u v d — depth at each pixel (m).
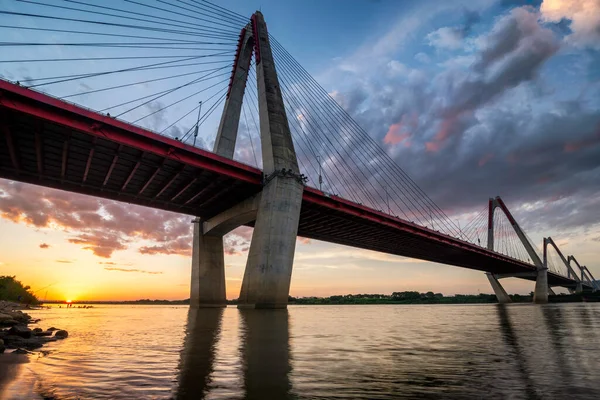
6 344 10.32
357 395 4.80
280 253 35.62
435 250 79.00
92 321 23.34
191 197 45.34
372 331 14.62
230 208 46.09
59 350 9.23
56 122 27.72
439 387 5.21
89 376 6.01
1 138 30.41
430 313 38.09
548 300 108.38
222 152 51.09
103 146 32.16
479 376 5.93
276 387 5.24
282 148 40.16
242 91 55.19
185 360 7.54
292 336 12.45
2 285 72.81
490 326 17.62
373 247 76.50
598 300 111.25
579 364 6.97
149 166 36.12
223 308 46.59
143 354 8.41
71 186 41.03
